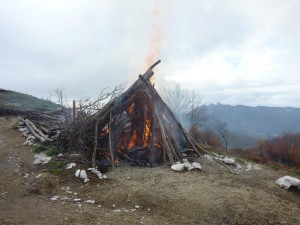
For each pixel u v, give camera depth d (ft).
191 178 26.81
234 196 22.40
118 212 20.65
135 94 35.35
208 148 41.75
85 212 20.52
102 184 25.77
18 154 35.94
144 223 18.98
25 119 55.88
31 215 19.93
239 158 36.94
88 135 34.94
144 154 32.68
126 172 29.12
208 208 20.68
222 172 29.30
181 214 20.27
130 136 34.96
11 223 18.57
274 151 110.11
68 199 23.06
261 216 19.61
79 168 28.89
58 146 35.76
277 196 23.17
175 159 33.12
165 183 25.43
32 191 24.31
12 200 22.50
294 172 31.45
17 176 27.61
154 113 34.55
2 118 64.80
